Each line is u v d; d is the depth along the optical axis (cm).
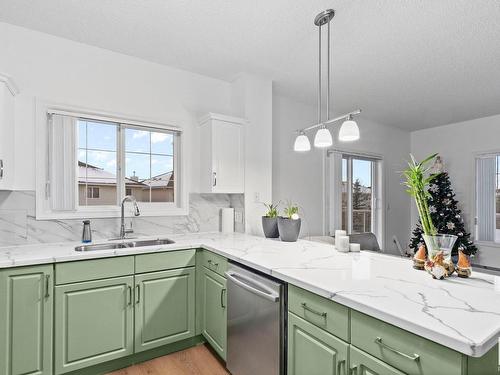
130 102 268
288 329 146
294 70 298
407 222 550
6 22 218
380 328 103
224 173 286
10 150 205
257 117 310
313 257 184
